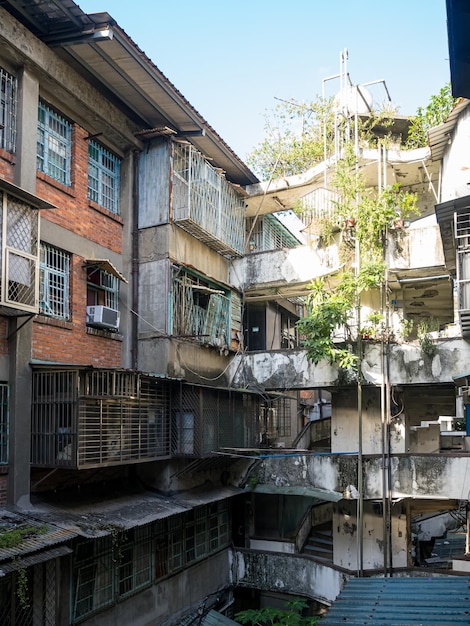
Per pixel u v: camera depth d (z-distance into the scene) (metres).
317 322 13.72
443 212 11.59
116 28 10.66
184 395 12.99
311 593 14.22
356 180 14.45
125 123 13.39
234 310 16.67
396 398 15.15
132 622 11.76
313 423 21.06
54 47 11.04
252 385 15.67
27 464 10.09
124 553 11.70
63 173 11.98
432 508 16.95
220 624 13.58
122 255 13.70
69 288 11.80
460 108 13.41
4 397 9.94
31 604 9.35
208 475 14.63
